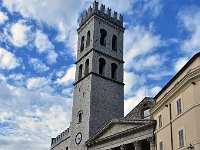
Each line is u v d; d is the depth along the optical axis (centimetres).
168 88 4509
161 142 4547
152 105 5425
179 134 3931
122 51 8006
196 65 3753
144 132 5119
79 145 6712
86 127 6656
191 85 3738
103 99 7044
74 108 7375
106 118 6888
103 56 7525
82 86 7344
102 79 7244
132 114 5878
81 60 7812
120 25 8312
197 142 3462
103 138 6034
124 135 5562
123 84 7538
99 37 7712
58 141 8812
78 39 8375
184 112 3841
